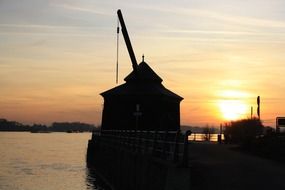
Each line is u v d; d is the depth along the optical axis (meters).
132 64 67.50
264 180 17.80
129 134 35.00
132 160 30.39
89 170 66.75
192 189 16.44
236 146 41.97
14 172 66.81
